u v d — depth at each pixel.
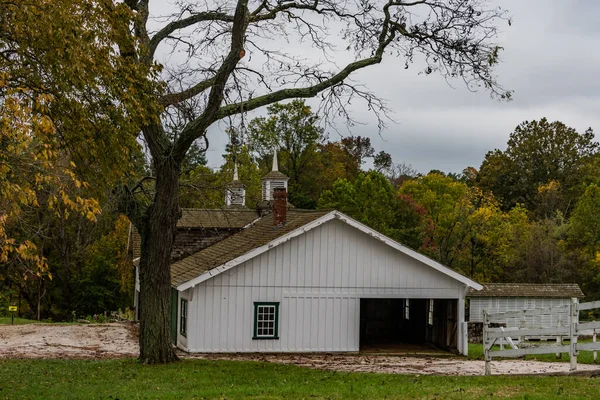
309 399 14.30
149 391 15.99
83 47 14.69
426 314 32.16
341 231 28.34
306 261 28.05
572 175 92.00
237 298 27.41
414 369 22.02
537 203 87.62
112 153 15.66
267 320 27.66
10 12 14.31
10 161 13.18
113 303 60.94
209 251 34.56
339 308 28.22
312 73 21.73
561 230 62.44
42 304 59.84
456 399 14.03
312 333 27.97
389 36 22.47
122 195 20.91
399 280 28.62
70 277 60.75
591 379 16.45
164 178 20.70
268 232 30.73
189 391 15.88
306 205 72.38
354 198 66.06
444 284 28.86
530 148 95.81
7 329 34.19
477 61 21.64
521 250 58.84
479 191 73.62
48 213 27.88
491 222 59.84
